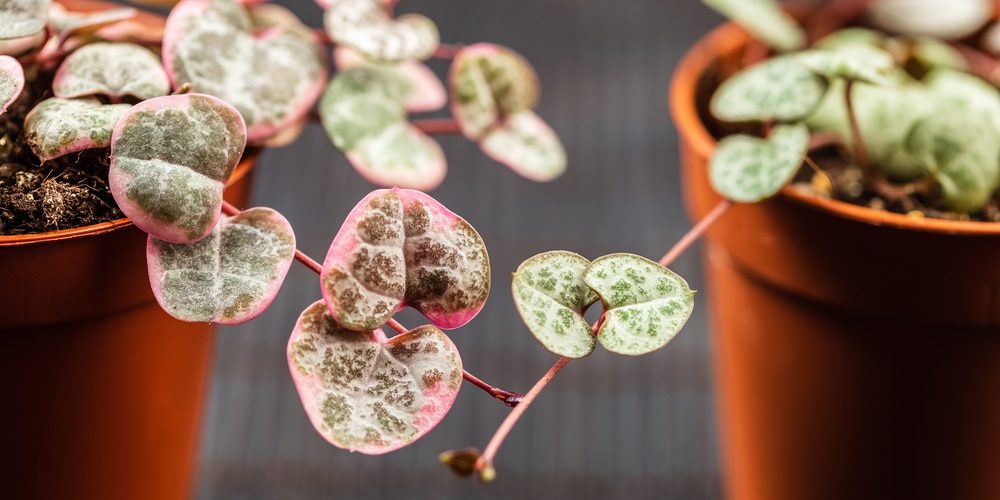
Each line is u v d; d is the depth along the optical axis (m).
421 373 0.23
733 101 0.27
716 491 0.35
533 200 0.44
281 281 0.23
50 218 0.23
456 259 0.23
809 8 0.32
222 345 0.40
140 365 0.25
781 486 0.28
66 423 0.24
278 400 0.38
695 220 0.29
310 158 0.45
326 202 0.43
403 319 0.39
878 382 0.27
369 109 0.27
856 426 0.27
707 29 0.52
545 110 0.47
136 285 0.24
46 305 0.23
